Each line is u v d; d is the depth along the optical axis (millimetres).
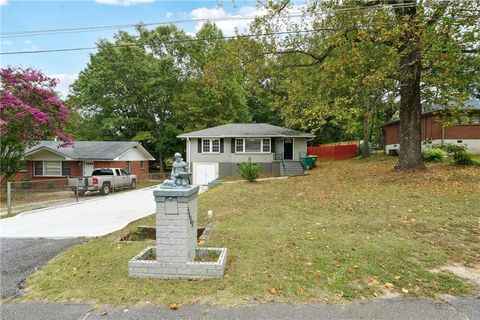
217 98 28266
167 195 3889
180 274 3910
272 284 3660
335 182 12727
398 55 9820
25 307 3352
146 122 32594
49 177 21047
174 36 30672
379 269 4000
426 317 2967
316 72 13688
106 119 29984
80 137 32281
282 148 22047
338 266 4129
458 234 5410
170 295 3479
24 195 15656
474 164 13547
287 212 7793
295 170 20125
